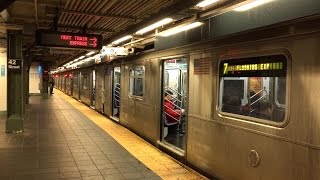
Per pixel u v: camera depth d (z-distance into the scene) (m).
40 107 15.65
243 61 4.34
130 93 9.51
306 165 3.29
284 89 3.73
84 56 13.95
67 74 28.94
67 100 21.28
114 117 11.71
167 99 8.79
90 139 7.69
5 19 6.98
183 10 4.56
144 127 8.13
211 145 5.03
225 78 4.77
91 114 13.34
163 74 7.28
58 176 4.86
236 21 4.30
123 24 6.93
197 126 5.46
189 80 5.77
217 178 4.86
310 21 3.27
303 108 3.35
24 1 5.46
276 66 3.75
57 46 6.55
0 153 6.18
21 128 8.48
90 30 7.64
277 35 3.71
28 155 6.07
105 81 13.06
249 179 4.14
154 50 7.30
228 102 4.71
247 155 4.18
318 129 3.17
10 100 8.43
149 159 6.14
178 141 7.78
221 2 4.23
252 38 4.12
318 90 3.19
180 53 6.12
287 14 3.47
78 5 5.38
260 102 4.12
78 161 5.72
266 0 3.52
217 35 4.72
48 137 7.83
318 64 3.20
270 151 3.78
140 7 5.28
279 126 3.66
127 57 9.77
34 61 23.36
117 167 5.42
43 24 7.54
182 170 5.48
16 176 4.82
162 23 5.50
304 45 3.36
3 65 11.97
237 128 4.39
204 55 5.27
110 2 5.04
